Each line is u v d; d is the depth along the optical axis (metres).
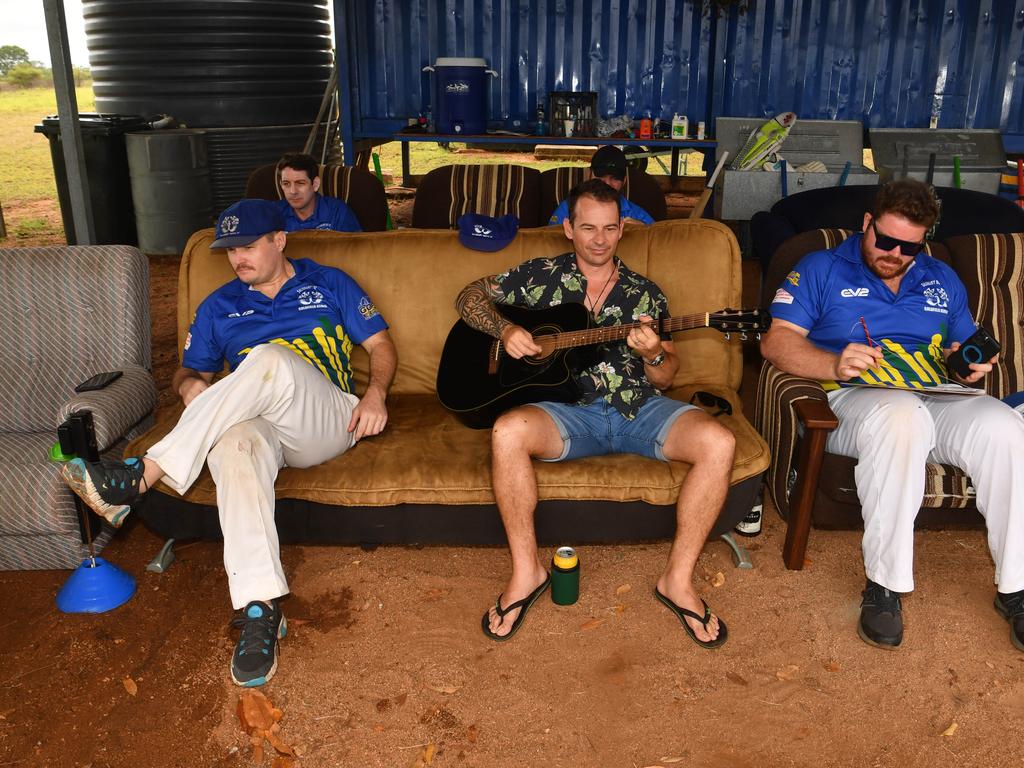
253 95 9.21
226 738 2.37
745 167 7.14
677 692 2.53
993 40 7.44
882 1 7.44
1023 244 3.45
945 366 3.11
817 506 3.10
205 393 2.66
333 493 2.86
